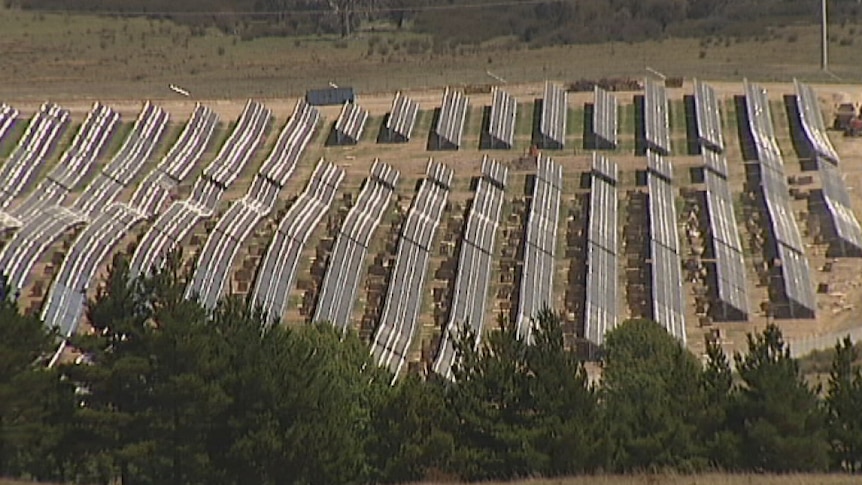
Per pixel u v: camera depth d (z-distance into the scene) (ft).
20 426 641.40
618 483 589.73
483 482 640.58
